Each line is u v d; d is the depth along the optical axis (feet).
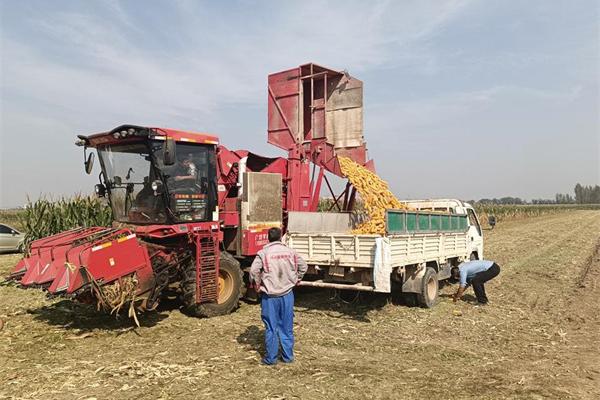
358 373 18.70
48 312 28.27
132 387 16.98
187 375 18.19
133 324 25.59
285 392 16.66
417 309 30.55
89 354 20.72
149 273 23.80
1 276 41.73
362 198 32.07
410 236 28.94
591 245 76.23
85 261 21.57
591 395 17.06
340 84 38.65
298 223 32.83
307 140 37.06
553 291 37.99
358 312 29.22
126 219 28.30
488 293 36.94
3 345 21.91
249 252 30.14
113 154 27.94
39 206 50.85
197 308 26.91
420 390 17.13
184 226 26.55
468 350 22.45
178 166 26.73
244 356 20.51
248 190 30.22
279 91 37.68
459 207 41.57
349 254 27.09
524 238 90.63
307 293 34.96
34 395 16.30
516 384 17.99
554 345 23.58
